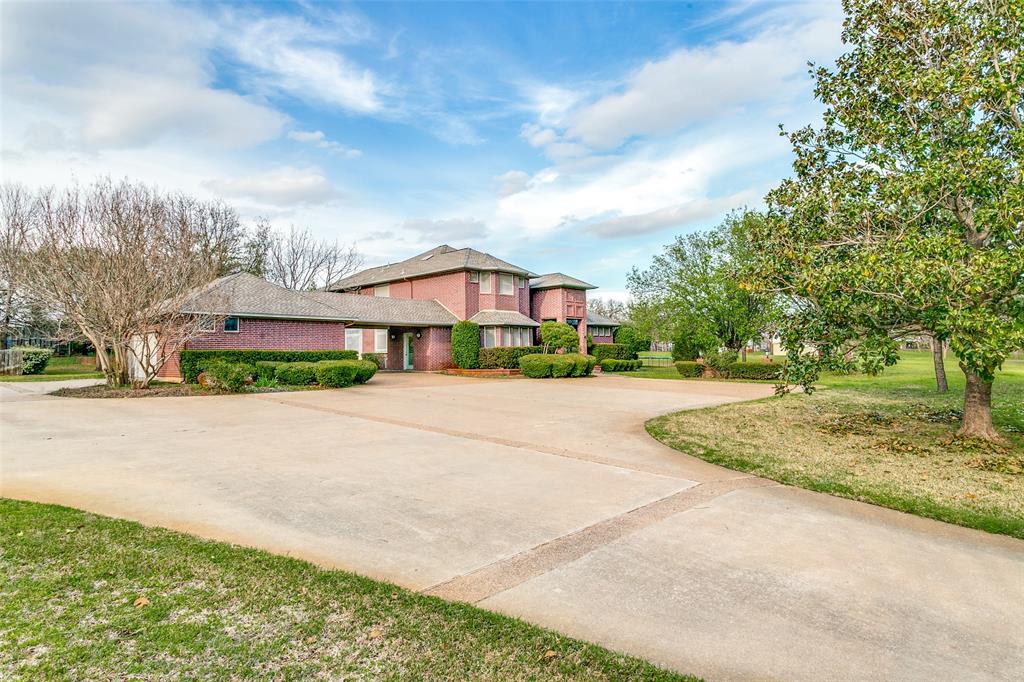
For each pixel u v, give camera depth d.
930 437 9.94
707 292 27.03
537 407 15.12
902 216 8.88
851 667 3.09
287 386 19.39
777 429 11.12
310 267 47.59
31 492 6.16
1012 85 7.66
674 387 21.88
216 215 37.44
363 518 5.55
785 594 4.03
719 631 3.47
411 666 2.87
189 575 3.87
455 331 29.77
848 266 8.51
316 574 3.99
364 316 27.62
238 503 5.93
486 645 3.13
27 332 29.25
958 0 8.65
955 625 3.61
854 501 6.51
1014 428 10.41
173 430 10.63
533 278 38.62
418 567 4.38
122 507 5.66
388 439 10.06
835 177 9.88
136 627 3.12
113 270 16.23
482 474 7.57
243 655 2.88
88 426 10.97
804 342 9.85
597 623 3.54
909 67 8.88
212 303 18.38
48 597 3.44
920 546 5.08
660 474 7.73
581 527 5.43
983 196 8.01
